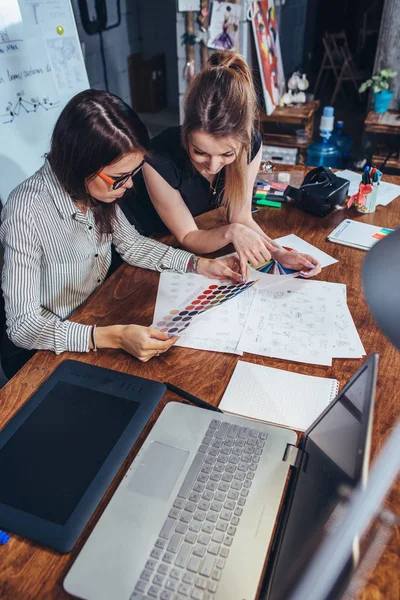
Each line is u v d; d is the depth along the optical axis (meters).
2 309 1.16
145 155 0.97
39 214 1.01
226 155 1.09
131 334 0.87
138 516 0.60
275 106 2.96
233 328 0.95
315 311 0.99
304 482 0.60
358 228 1.31
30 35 1.80
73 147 0.89
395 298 0.38
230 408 0.77
